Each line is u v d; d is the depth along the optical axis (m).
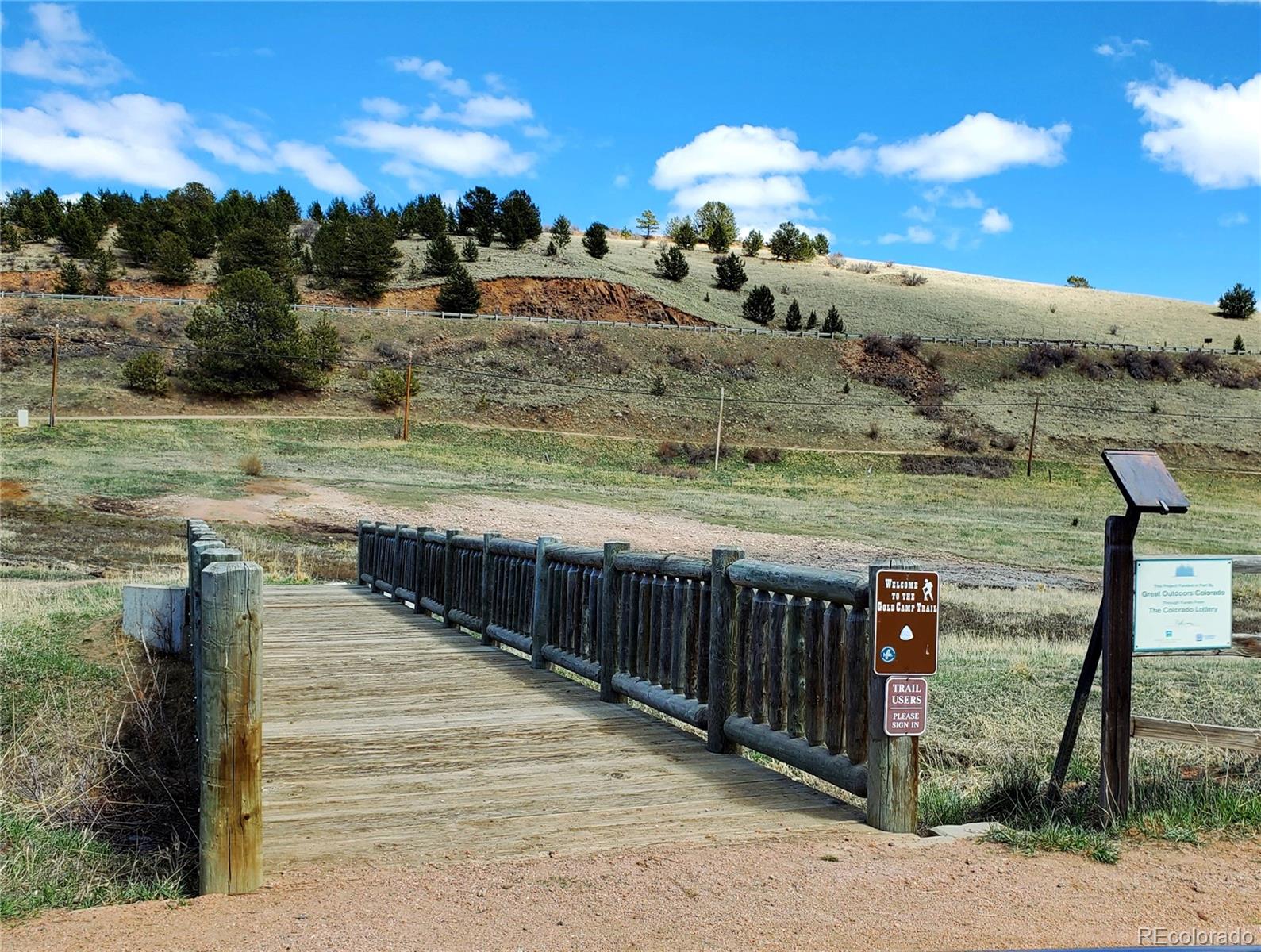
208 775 3.48
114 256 104.88
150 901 3.45
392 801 4.61
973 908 3.36
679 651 6.14
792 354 85.50
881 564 4.26
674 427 67.62
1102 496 56.69
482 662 8.62
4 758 5.58
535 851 3.93
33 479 38.91
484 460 55.38
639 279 109.81
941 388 79.38
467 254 108.75
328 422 60.88
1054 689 9.35
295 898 3.40
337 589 15.55
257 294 66.81
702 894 3.43
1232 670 10.73
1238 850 4.18
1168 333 106.75
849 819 4.44
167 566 23.56
